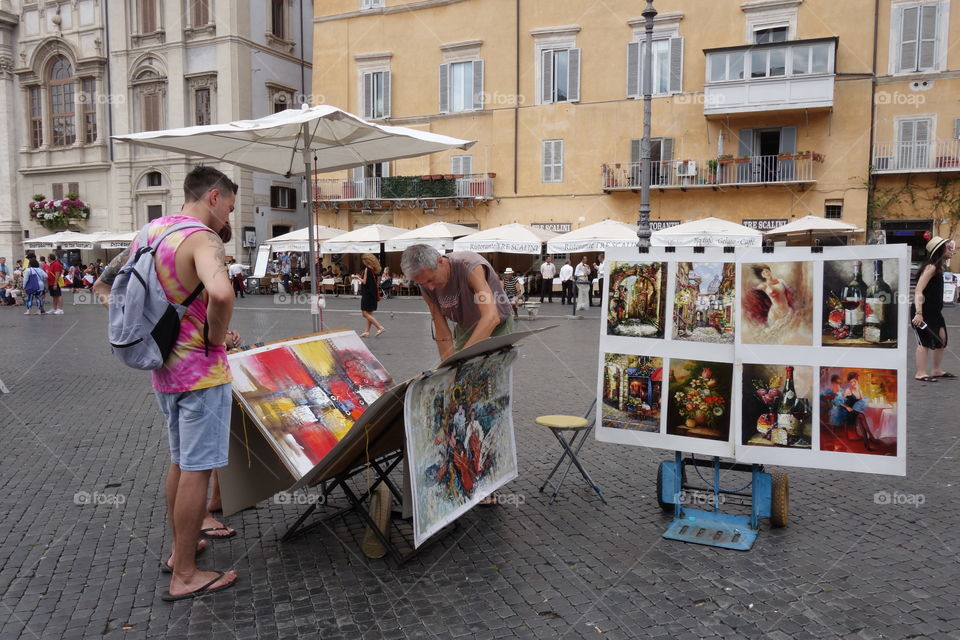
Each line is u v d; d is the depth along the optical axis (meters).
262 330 14.88
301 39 33.81
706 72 24.02
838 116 23.48
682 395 3.86
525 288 26.00
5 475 4.80
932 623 2.82
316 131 5.12
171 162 31.62
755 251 3.68
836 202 23.75
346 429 3.88
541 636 2.75
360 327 15.53
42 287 20.08
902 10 22.69
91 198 33.88
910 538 3.67
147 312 2.88
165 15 30.88
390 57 29.09
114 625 2.85
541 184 27.17
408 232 23.36
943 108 22.66
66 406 7.08
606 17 25.69
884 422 3.44
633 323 3.96
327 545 3.65
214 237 2.95
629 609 2.96
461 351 3.13
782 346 3.62
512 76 27.23
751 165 24.31
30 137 35.06
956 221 22.83
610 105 25.92
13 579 3.26
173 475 3.21
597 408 4.05
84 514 4.08
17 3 34.41
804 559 3.43
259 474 3.71
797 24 23.52
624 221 26.17
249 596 3.10
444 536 3.76
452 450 3.51
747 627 2.80
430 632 2.79
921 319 7.98
